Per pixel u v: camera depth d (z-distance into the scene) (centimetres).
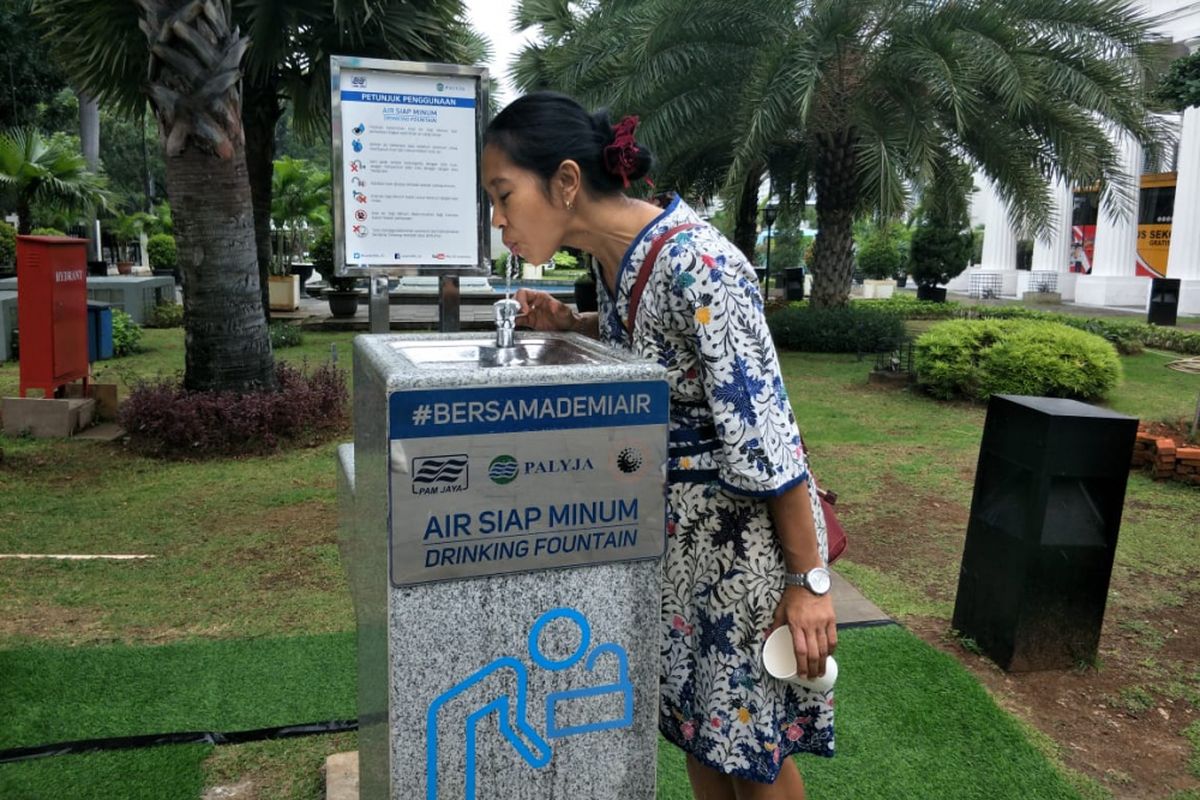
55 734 254
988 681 304
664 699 163
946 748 259
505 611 139
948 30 938
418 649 135
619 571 144
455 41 814
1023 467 304
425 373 129
